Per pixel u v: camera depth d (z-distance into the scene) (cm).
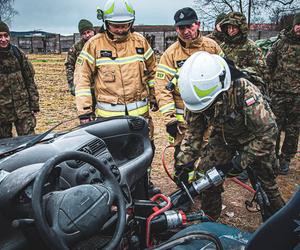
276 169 285
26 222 162
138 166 269
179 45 373
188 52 370
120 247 213
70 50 585
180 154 298
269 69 484
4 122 455
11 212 182
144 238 234
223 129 282
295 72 462
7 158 210
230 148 305
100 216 174
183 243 205
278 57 476
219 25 467
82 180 209
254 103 252
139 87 369
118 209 187
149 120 389
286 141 477
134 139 283
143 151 285
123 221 185
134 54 365
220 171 242
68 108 903
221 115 264
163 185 451
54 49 2858
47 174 166
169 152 565
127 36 361
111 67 359
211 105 252
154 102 406
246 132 280
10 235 183
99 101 370
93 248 199
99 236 206
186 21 358
